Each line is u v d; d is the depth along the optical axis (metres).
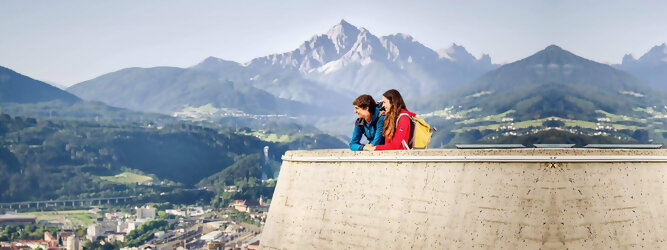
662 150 7.32
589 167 6.91
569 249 6.73
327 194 8.80
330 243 8.65
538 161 6.91
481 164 7.20
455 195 7.36
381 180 8.12
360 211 8.33
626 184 7.07
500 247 6.96
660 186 7.34
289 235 9.31
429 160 7.61
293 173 9.51
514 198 6.96
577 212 6.79
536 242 6.80
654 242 7.12
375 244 8.07
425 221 7.58
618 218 6.95
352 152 8.49
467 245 7.17
